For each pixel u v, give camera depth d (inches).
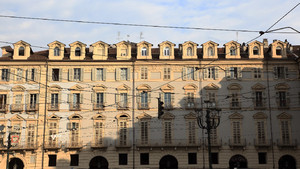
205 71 2409.0
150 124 2346.2
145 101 2385.6
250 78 2396.7
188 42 2449.6
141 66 2426.2
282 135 2330.2
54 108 2378.2
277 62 2410.2
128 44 2460.6
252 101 2368.4
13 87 2410.2
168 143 2313.0
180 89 2390.5
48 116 2368.4
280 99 2381.9
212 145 2290.8
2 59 2437.3
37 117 2369.6
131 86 2400.3
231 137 2326.5
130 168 2289.6
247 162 2300.7
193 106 2351.1
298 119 2351.1
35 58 2470.5
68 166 2305.6
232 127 2337.6
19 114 2378.2
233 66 2412.6
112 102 2385.6
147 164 2306.8
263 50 2518.5
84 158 2314.2
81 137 2343.8
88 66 2436.0
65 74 2428.6
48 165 2316.7
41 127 2356.1
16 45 2475.4
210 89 2381.9
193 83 2395.4
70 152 2320.4
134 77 2411.4
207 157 2300.7
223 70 2381.9
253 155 2308.1
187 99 2373.3
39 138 2340.1
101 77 2427.4
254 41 2447.1
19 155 2320.4
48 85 2411.4
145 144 2305.6
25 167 2308.1
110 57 2474.2
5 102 2409.0
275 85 2388.0
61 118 2369.6
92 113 2372.0
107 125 2356.1
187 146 2283.5
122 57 2439.7
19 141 2338.8
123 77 2426.2
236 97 2375.7
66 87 2409.0
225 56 2434.8
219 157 2301.9
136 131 2341.3
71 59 2428.6
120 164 2313.0
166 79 2401.6
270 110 2356.1
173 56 2440.9
